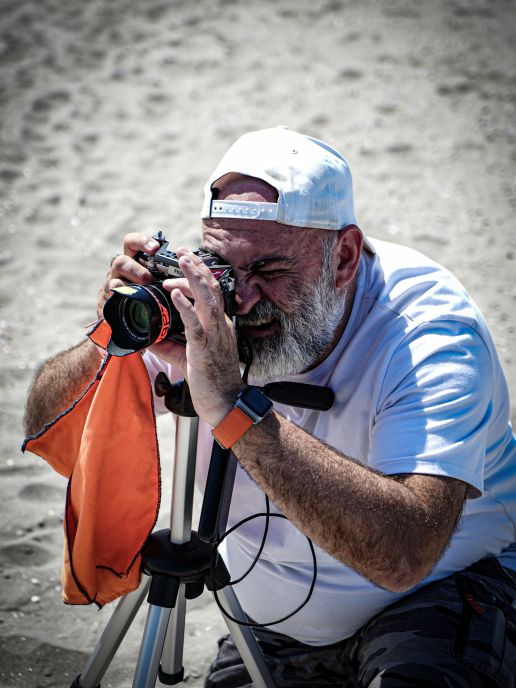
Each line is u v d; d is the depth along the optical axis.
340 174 6.10
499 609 6.33
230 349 5.36
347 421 6.34
